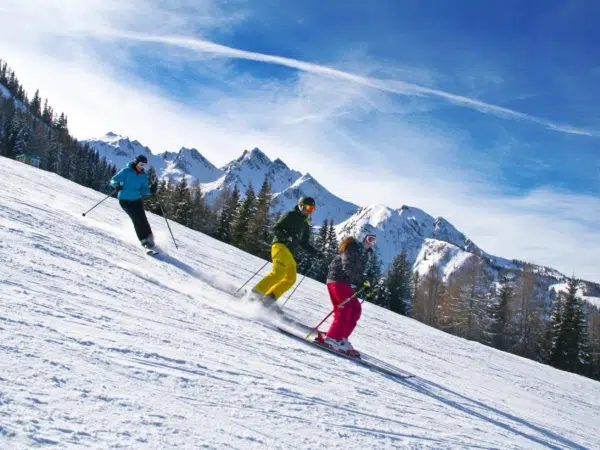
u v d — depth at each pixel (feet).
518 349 175.42
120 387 7.27
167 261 25.72
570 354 142.72
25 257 14.19
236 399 8.56
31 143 301.84
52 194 41.52
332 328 18.21
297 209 22.08
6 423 5.16
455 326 182.19
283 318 21.01
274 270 21.35
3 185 34.88
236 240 166.91
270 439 7.27
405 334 37.22
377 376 16.08
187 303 16.52
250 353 12.62
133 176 28.02
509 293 174.70
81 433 5.52
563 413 24.29
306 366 13.56
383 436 9.45
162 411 6.93
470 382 24.07
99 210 40.93
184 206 187.32
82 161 329.72
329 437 8.27
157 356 9.35
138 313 12.43
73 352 7.97
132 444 5.65
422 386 17.49
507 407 19.81
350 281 18.70
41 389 6.25
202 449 6.12
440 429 11.66
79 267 15.74
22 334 7.95
